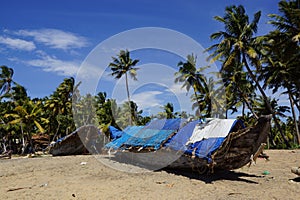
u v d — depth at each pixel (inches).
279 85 1317.7
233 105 1533.0
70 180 527.5
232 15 1236.5
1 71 1920.5
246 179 502.9
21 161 903.1
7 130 1921.8
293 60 1201.4
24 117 1625.2
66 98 1931.6
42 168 713.0
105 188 447.2
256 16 1221.1
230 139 486.6
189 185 461.1
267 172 557.9
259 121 484.4
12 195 415.2
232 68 1348.4
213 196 385.4
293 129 2255.2
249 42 1248.8
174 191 420.5
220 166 520.1
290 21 1119.0
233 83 1417.3
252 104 1638.8
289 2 1122.0
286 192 400.2
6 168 732.7
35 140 1935.3
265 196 380.2
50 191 435.2
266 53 1285.7
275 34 1131.9
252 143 498.6
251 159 510.9
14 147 2137.1
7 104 1920.5
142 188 443.2
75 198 389.1
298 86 1272.1
